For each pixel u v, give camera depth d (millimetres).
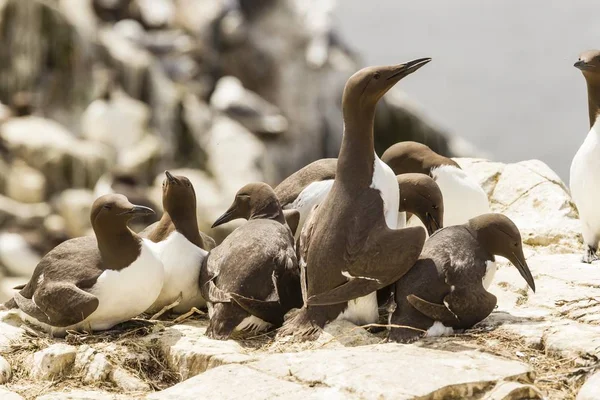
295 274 10328
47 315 9906
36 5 36531
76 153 32500
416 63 9570
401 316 9391
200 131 37875
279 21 45500
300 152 42000
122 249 9883
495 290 11289
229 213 11375
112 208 9742
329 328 9688
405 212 10969
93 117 35094
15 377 9414
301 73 43719
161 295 10719
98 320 10086
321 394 8070
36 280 10234
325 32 45125
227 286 9961
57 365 9391
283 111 43062
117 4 43469
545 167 15484
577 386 8359
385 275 9320
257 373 8656
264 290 9953
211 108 40250
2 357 9508
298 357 8891
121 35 41594
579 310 10055
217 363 9133
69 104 36688
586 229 12195
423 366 8383
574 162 12039
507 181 15289
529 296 10914
